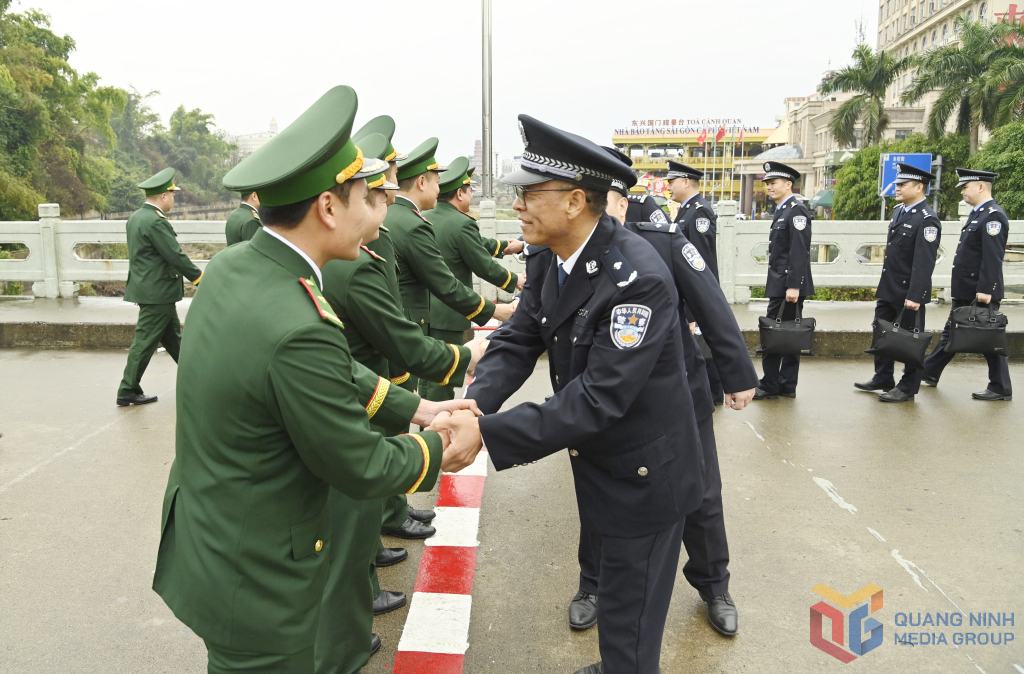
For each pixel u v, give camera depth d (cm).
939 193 2522
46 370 695
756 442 495
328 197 166
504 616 295
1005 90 2634
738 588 312
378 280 259
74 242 932
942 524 370
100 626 286
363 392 196
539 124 198
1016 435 507
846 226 867
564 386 216
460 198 467
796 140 7069
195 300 170
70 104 3097
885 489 415
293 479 166
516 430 195
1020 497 403
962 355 736
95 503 400
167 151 7762
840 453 473
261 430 159
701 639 277
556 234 204
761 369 706
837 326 757
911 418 546
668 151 8206
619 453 208
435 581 321
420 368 273
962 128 2914
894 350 567
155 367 700
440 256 377
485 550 349
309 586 171
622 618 214
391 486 172
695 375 286
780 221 596
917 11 6519
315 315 160
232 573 161
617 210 289
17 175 2670
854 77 3375
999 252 571
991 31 2877
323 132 164
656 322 196
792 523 372
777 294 601
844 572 324
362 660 246
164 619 291
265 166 163
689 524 282
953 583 314
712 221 520
